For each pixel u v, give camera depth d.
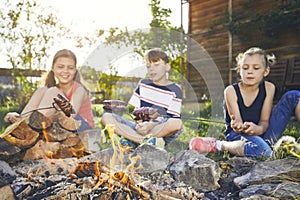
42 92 1.85
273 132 2.12
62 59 1.76
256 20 5.87
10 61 4.32
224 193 1.39
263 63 2.17
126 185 1.28
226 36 6.52
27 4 4.41
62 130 1.68
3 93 4.04
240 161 1.63
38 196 1.21
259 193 1.26
